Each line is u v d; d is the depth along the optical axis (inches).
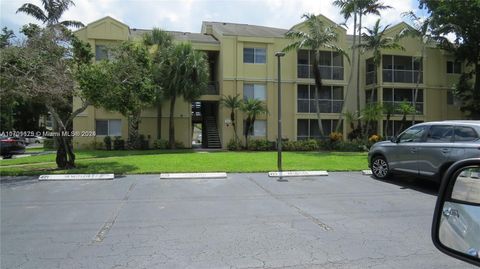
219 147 1236.5
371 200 379.2
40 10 1134.4
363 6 1187.3
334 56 1290.6
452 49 1256.2
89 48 777.6
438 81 1350.9
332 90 1285.7
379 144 523.8
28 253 220.7
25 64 555.2
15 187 459.8
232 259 210.8
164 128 1222.9
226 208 342.3
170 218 305.1
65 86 585.0
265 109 1149.1
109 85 610.2
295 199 384.5
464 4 1140.5
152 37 1096.8
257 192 425.1
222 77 1203.2
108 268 197.6
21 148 920.3
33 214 319.6
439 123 439.2
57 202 370.3
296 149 1139.3
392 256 216.1
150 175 558.6
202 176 538.6
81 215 315.9
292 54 1246.3
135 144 1120.8
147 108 1150.3
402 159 476.7
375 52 1184.8
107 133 1172.5
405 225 283.9
